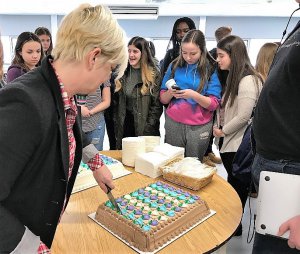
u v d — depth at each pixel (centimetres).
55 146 73
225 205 123
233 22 829
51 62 75
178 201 116
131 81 250
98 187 136
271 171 99
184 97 204
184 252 93
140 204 113
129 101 253
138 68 248
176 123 220
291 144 93
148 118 254
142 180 146
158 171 148
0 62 180
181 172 140
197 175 137
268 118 98
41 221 78
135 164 157
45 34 339
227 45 210
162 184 132
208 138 224
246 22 827
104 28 72
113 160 158
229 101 214
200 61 212
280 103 93
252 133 117
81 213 115
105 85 250
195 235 102
